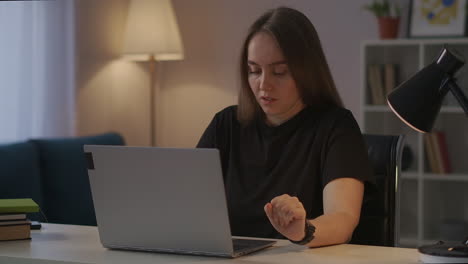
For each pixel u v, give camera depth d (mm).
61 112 3922
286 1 4523
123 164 1572
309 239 1552
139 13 4250
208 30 4734
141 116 4703
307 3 4473
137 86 4656
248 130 2107
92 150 1606
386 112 4293
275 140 2031
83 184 3643
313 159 1966
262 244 1646
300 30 1967
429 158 4125
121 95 4512
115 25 4441
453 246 1462
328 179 1853
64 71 3939
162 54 4246
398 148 2072
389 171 2062
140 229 1597
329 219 1674
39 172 3486
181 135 4836
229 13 4680
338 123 1965
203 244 1541
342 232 1674
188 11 4766
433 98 1577
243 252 1556
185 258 1539
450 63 1554
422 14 4117
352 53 4410
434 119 1598
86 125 4160
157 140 4832
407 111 1590
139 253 1600
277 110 1976
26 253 1588
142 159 1545
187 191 1515
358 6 4387
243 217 2020
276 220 1530
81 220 3588
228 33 4691
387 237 2045
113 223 1624
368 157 1987
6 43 3549
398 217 2064
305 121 2023
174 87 4836
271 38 1940
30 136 3688
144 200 1570
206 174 1482
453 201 4246
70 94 3982
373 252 1586
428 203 4270
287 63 1944
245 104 2098
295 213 1498
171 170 1519
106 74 4355
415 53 4199
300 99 2035
